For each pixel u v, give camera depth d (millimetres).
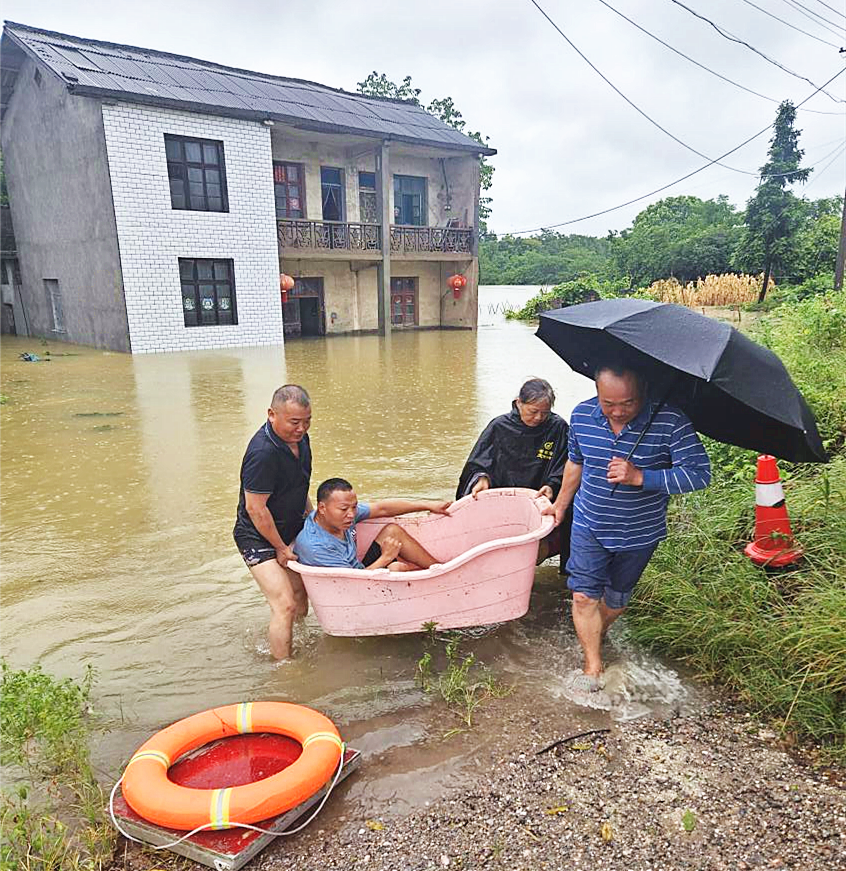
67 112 16812
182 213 16969
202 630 4074
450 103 38969
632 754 2971
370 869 2439
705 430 3551
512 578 3711
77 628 4102
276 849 2535
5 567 4910
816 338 9562
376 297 23062
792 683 3193
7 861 2436
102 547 5242
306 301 22109
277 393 3621
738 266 32250
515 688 3475
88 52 17828
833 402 6023
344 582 3500
